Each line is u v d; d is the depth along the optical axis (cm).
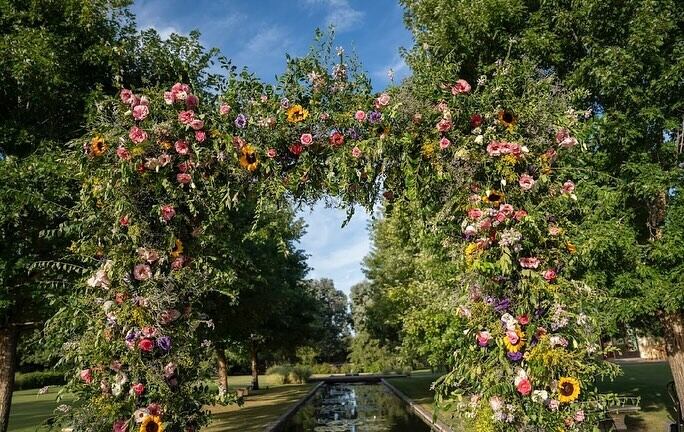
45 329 414
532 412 359
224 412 1391
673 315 719
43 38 648
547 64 750
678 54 627
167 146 403
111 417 363
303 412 1541
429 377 2630
